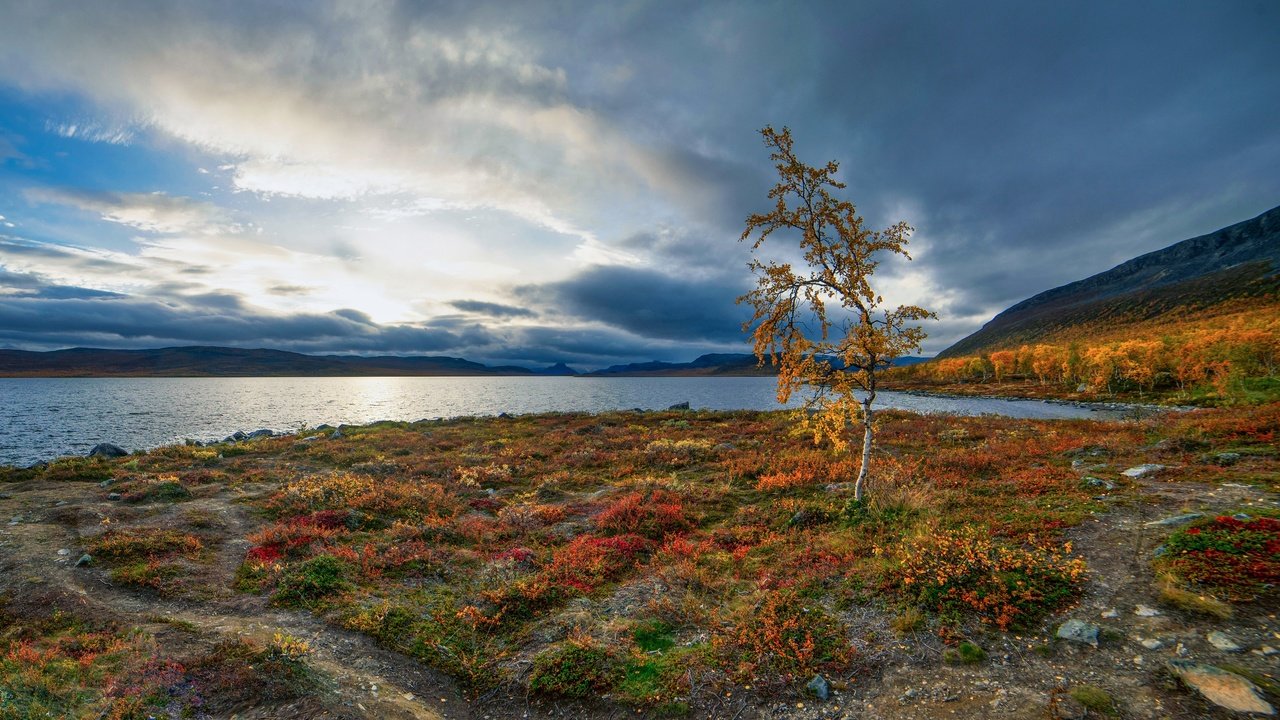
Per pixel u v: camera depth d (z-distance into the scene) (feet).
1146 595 27.25
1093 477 49.60
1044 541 35.06
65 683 24.59
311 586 36.76
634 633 30.48
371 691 25.70
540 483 72.28
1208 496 40.09
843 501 50.80
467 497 65.26
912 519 42.78
